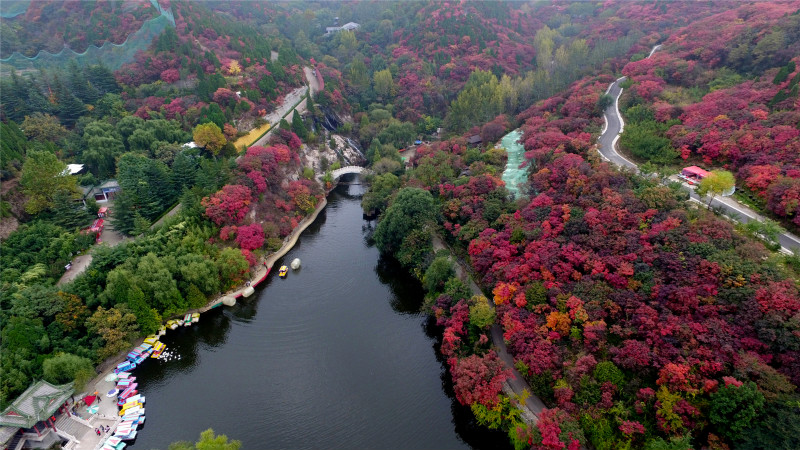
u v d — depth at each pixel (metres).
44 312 67.38
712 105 97.38
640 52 155.25
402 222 93.44
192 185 102.31
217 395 67.00
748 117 87.69
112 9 165.62
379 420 62.81
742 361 47.97
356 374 70.50
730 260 57.41
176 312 79.19
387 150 142.62
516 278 69.12
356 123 166.38
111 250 78.56
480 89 156.75
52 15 169.62
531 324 61.81
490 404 56.03
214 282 82.56
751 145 80.06
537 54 199.62
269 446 58.88
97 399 63.56
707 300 54.59
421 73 184.38
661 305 56.75
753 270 55.44
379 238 99.88
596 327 56.50
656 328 54.50
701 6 184.25
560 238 71.62
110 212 97.19
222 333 80.06
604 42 179.12
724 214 72.75
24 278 72.94
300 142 133.12
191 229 89.25
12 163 92.06
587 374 54.38
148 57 141.00
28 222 87.38
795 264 59.19
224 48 158.62
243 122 131.50
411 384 68.69
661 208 71.25
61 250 82.19
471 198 93.31
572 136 105.75
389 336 78.81
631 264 62.62
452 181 104.88
